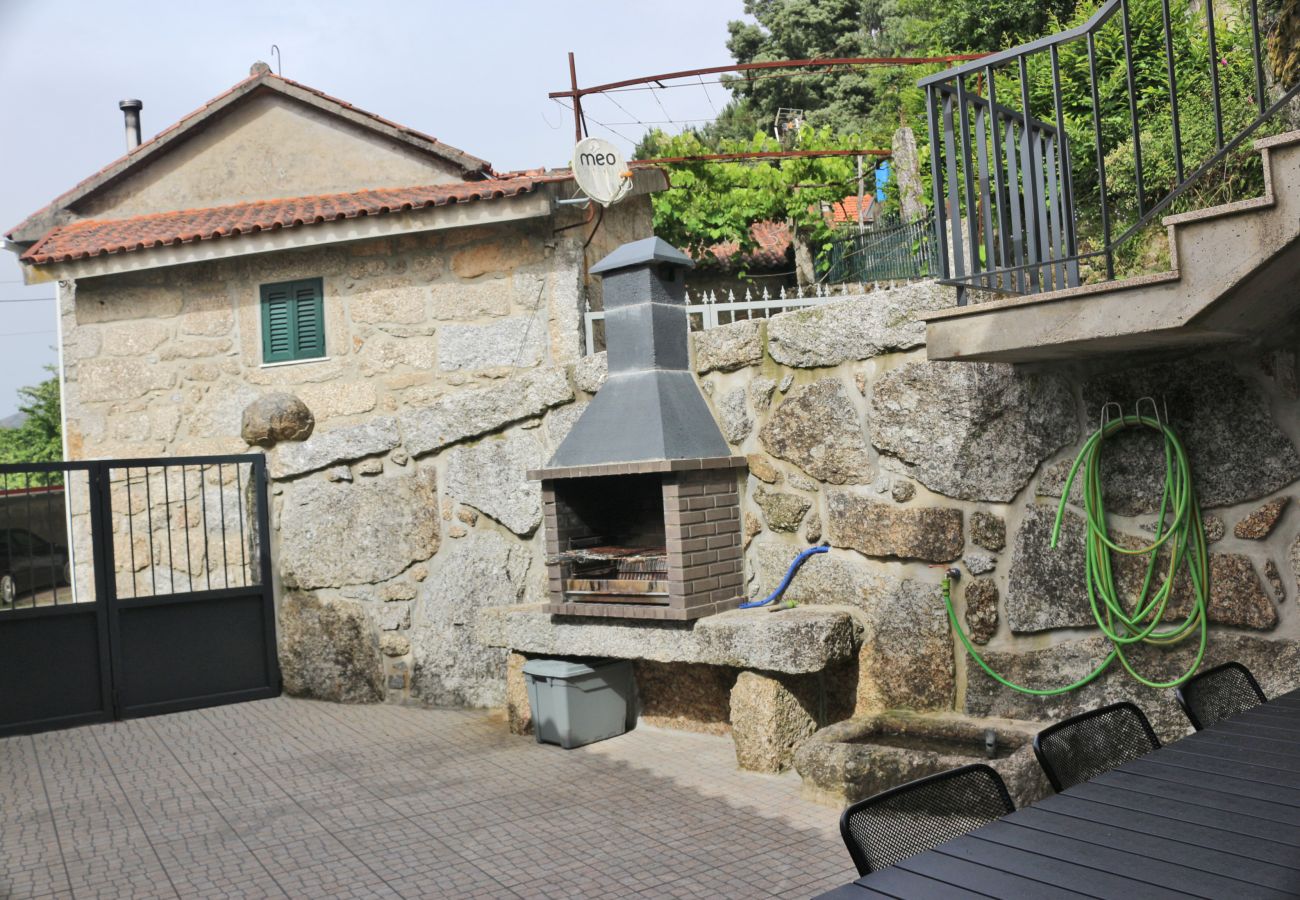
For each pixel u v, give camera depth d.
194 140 11.32
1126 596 4.89
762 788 5.21
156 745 6.91
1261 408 4.50
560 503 6.37
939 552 5.44
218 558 9.05
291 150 11.15
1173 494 4.71
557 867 4.38
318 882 4.40
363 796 5.54
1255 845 2.14
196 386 9.84
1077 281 4.65
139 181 11.41
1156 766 2.69
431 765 6.04
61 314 10.36
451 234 9.29
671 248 6.32
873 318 5.65
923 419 5.49
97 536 7.71
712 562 5.95
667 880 4.16
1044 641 5.16
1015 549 5.23
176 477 9.30
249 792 5.73
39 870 4.72
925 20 14.15
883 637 5.62
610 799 5.21
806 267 14.48
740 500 6.26
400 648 7.68
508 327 9.12
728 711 6.15
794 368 6.02
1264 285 3.86
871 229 12.48
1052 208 4.80
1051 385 5.12
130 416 9.98
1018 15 12.09
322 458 7.94
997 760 4.49
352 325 9.52
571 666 6.21
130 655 7.76
